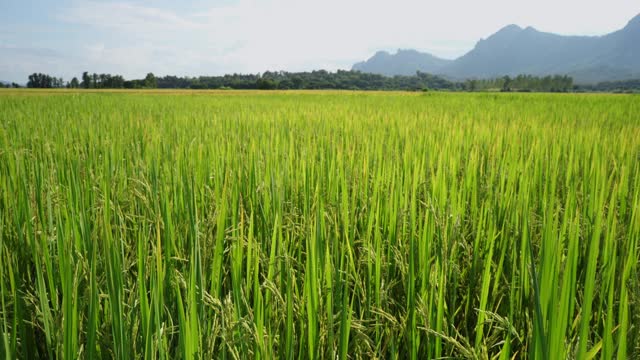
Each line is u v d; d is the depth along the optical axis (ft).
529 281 7.41
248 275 7.13
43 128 27.81
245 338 5.70
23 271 9.01
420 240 8.57
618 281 7.52
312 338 6.07
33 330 6.94
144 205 11.32
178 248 9.46
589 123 35.40
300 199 12.93
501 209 10.99
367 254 8.53
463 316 8.41
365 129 28.07
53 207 10.64
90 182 13.01
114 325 5.62
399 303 8.05
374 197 10.64
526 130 27.12
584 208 10.28
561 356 5.00
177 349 6.20
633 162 17.04
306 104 69.62
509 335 5.90
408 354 6.88
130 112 46.21
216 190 11.93
